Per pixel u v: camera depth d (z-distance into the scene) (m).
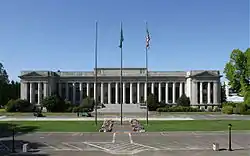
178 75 171.12
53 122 79.12
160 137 52.31
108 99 170.50
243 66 111.00
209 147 42.34
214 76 160.50
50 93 161.62
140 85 175.00
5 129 64.44
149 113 116.19
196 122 78.69
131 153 38.19
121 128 65.06
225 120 84.81
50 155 36.91
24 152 39.00
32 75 162.12
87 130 61.94
